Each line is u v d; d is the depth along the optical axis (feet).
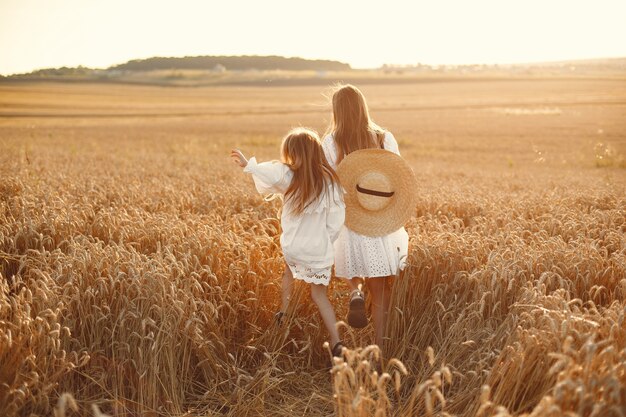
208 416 12.47
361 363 10.18
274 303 15.78
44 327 11.97
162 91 390.63
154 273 13.43
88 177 40.19
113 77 543.39
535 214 27.58
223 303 14.38
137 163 68.08
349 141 15.12
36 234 17.98
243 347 14.73
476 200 30.19
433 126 170.09
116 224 20.08
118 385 12.51
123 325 12.59
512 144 127.24
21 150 72.95
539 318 12.23
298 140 14.12
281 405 13.14
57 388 11.91
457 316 14.61
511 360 11.27
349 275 14.75
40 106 247.91
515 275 14.73
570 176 65.41
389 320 14.98
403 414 11.05
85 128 164.25
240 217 21.94
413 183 14.78
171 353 12.62
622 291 14.76
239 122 187.21
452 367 12.88
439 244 16.44
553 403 8.87
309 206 13.91
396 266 14.76
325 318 13.99
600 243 20.34
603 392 9.30
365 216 14.75
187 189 33.86
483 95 323.37
